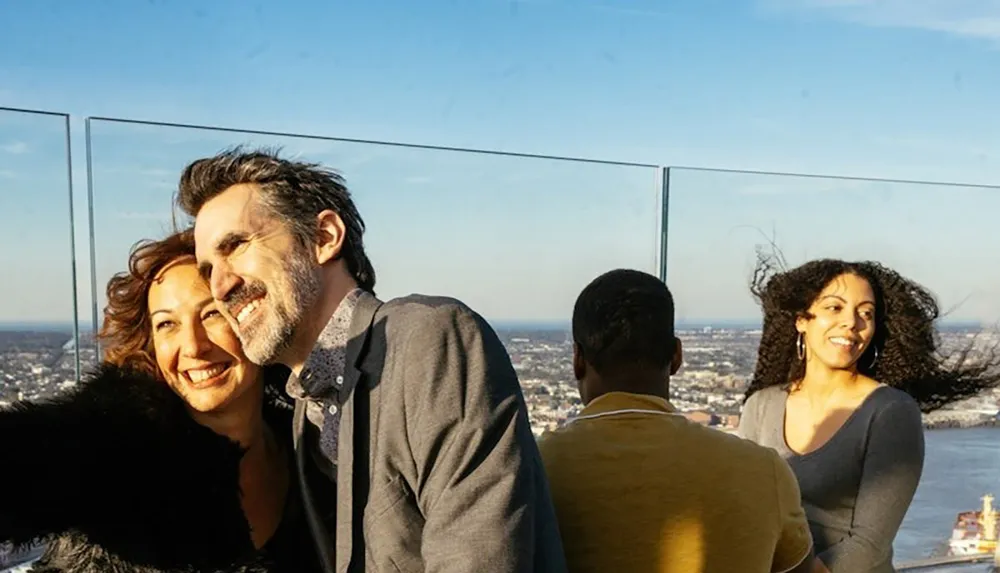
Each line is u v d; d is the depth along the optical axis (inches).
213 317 55.2
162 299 55.4
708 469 54.2
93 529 49.2
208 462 52.8
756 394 94.2
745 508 53.8
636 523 53.1
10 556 56.3
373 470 48.3
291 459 61.2
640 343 58.0
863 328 85.8
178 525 51.0
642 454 54.7
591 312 59.4
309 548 58.9
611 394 58.3
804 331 88.5
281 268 51.5
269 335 51.8
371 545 47.8
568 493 54.8
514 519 44.1
